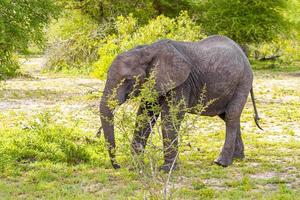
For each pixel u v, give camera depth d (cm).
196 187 930
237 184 958
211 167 1082
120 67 977
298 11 3672
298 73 3456
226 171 1055
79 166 1075
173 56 998
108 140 971
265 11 3703
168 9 3700
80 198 868
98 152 1195
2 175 1016
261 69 3712
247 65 1119
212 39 1114
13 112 1783
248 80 1114
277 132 1511
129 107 1470
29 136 1229
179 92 1013
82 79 2950
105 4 3519
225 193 899
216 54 1069
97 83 2764
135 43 2158
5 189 923
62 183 968
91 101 2102
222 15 3691
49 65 3350
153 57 995
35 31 1745
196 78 1045
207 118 1712
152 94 905
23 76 3014
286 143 1339
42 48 1811
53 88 2548
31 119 1675
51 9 1744
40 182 964
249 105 2022
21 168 1059
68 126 1556
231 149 1107
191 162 1133
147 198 809
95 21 3525
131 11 3528
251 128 1577
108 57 2144
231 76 1074
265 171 1059
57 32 3456
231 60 1079
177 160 991
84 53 3231
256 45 4050
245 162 1135
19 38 1669
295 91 2486
